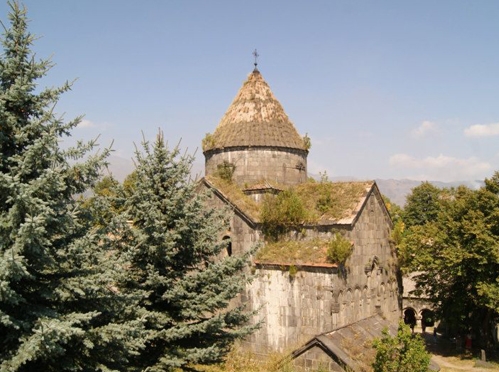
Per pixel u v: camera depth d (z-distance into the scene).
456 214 32.44
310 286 24.41
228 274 16.95
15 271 9.41
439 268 30.69
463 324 32.97
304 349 21.17
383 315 28.11
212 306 15.68
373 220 28.41
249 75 33.78
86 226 12.30
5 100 11.02
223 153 30.84
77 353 11.65
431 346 35.06
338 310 23.77
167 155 16.12
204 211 17.41
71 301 11.85
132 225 16.00
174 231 15.47
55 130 11.22
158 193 16.06
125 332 11.57
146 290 15.20
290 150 31.02
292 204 26.25
